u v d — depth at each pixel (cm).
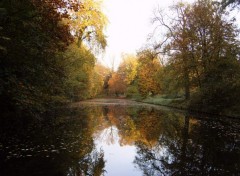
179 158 998
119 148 1141
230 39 2848
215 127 1764
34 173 751
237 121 2089
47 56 1500
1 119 1491
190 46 3095
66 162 874
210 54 2930
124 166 889
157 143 1262
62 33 1437
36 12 1241
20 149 998
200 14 3025
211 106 2786
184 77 3250
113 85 9112
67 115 2334
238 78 2430
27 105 1483
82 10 2645
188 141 1310
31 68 1370
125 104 4803
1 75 1201
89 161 910
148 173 820
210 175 806
